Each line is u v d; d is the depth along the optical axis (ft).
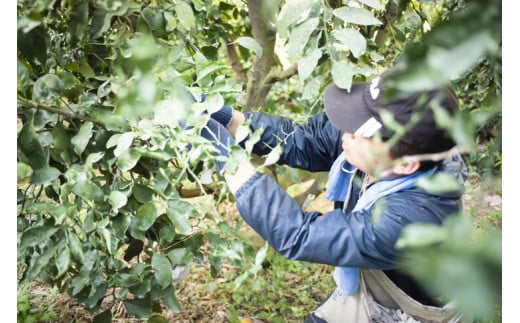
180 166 4.46
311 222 3.68
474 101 5.71
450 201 3.80
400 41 5.50
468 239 1.37
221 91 3.92
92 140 4.15
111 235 4.00
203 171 4.11
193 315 7.33
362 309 4.49
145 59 3.30
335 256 3.67
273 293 7.73
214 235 4.00
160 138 3.46
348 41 3.69
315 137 4.82
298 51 3.63
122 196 3.79
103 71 4.75
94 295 4.47
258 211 3.64
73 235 3.71
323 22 4.17
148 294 4.44
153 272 4.45
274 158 3.23
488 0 1.45
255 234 8.29
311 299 7.73
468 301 1.20
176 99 3.32
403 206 3.65
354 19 3.75
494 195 8.49
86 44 4.17
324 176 8.00
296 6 3.64
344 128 3.87
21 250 3.94
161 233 4.28
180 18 4.21
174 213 3.83
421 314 4.30
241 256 3.56
